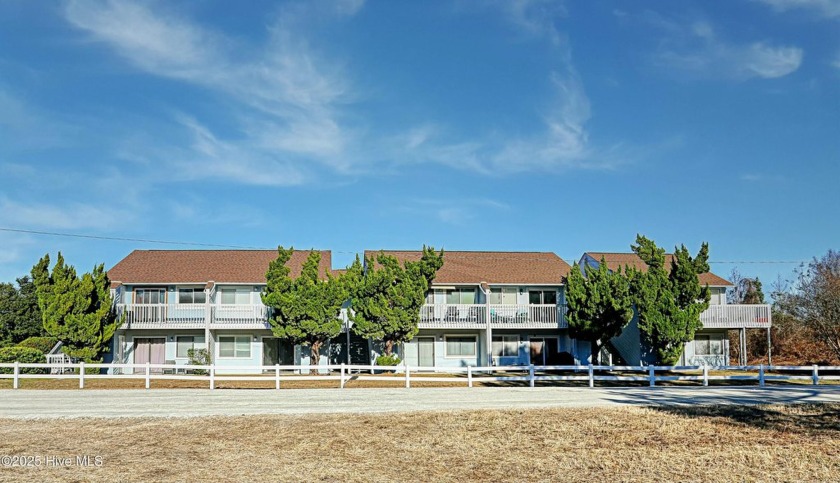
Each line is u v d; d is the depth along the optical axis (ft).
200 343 137.28
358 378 103.65
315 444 57.26
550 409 76.89
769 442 57.57
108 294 123.75
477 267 151.74
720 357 149.48
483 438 59.67
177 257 150.10
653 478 45.75
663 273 126.00
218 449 55.26
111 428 64.90
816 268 173.47
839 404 81.25
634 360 142.10
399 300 124.57
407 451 54.49
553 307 140.46
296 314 121.90
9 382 107.96
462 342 143.64
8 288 185.06
